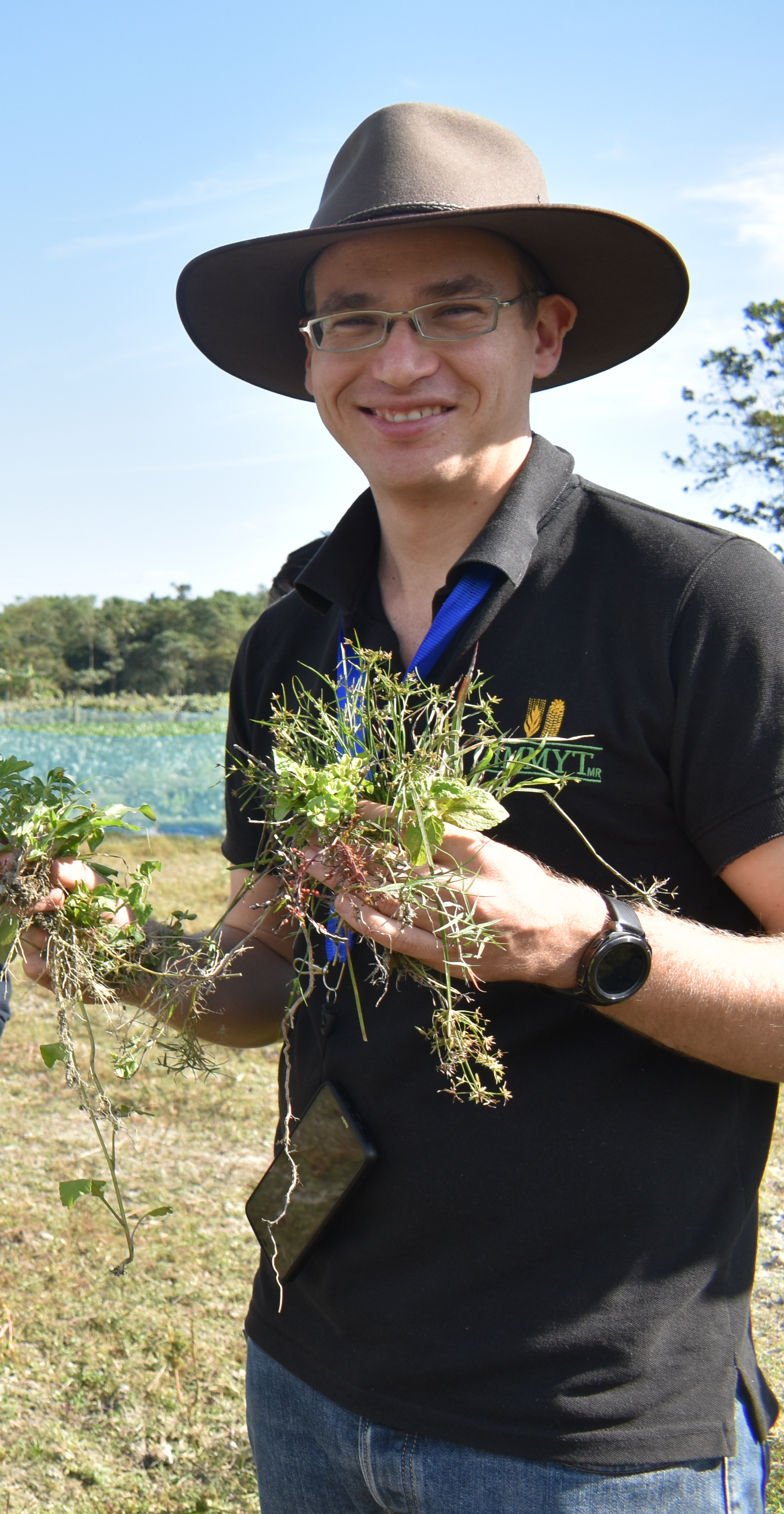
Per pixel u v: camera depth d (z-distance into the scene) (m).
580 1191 1.28
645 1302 1.26
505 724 1.39
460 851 1.16
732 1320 1.32
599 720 1.35
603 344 1.86
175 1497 2.81
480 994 1.34
